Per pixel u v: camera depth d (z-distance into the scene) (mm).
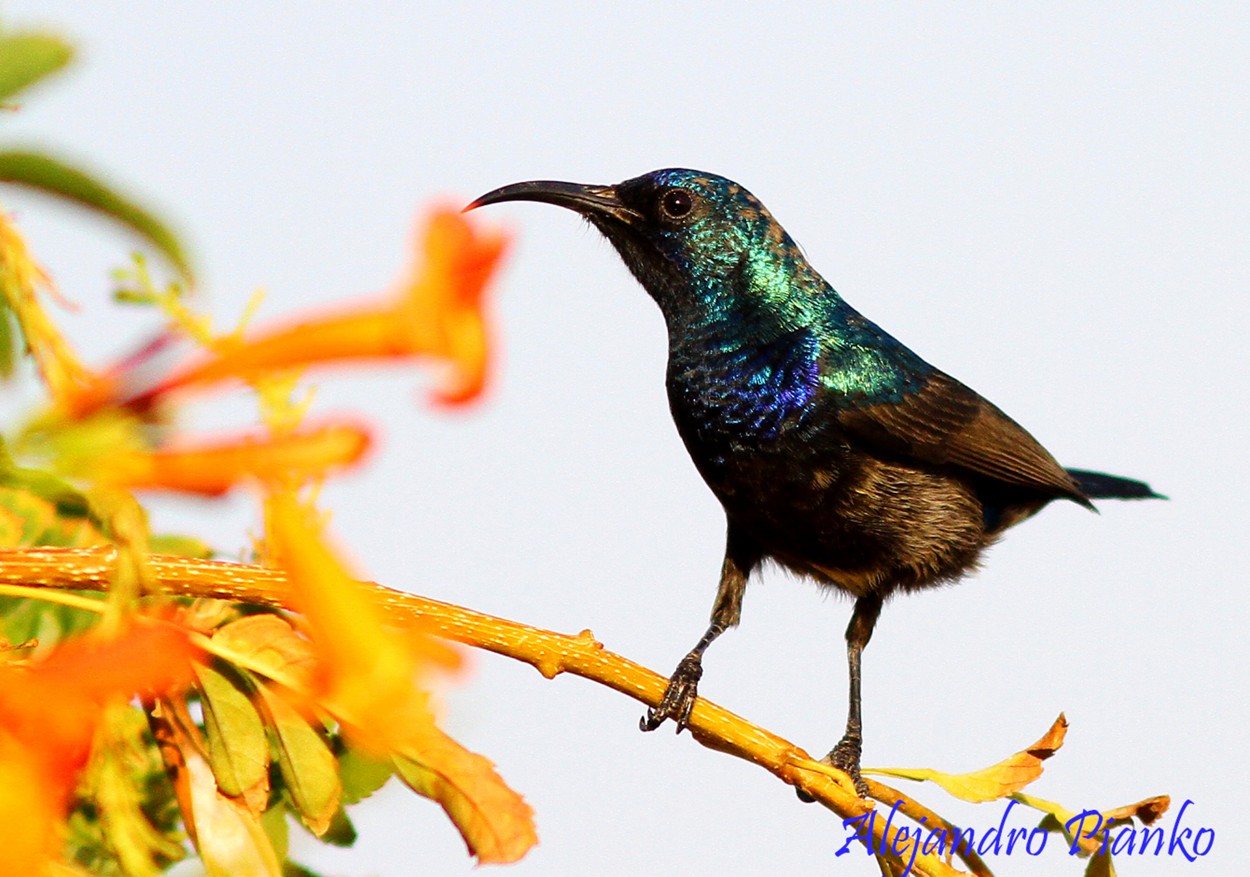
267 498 344
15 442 362
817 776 1086
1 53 464
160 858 772
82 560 681
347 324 319
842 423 2033
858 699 2018
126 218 479
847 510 2039
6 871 303
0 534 739
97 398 362
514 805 652
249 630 730
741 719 1120
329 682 336
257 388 356
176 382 356
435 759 646
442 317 307
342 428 347
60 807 320
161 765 810
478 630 944
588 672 972
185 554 893
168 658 350
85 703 335
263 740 723
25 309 602
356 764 828
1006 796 989
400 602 909
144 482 348
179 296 474
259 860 706
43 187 478
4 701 323
